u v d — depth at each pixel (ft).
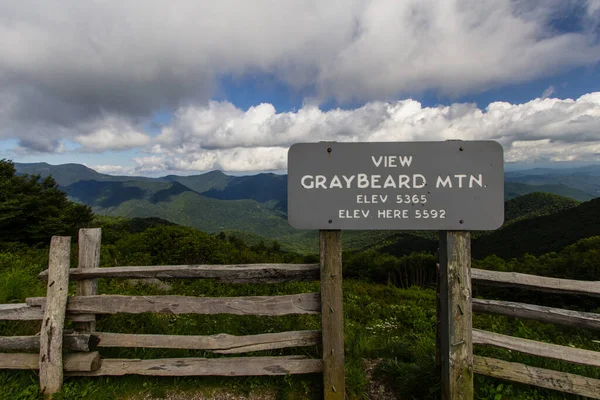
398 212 8.29
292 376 9.32
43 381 8.82
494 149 8.10
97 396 8.73
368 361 10.70
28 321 11.43
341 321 8.50
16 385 8.94
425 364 9.45
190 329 11.84
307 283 23.22
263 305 8.89
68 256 9.25
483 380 8.98
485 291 39.75
